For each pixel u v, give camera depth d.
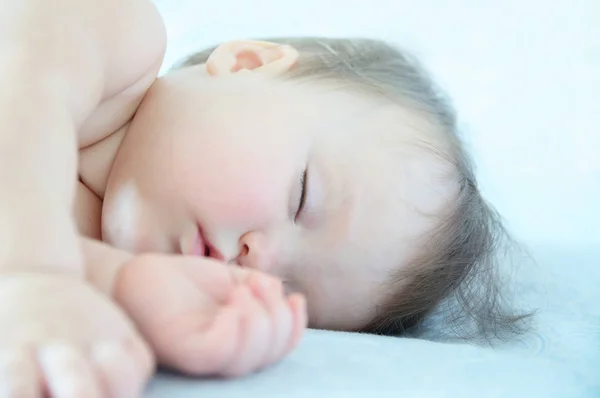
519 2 1.72
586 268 1.38
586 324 1.14
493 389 0.79
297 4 1.74
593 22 1.69
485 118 1.62
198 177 1.00
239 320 0.70
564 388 0.84
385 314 1.10
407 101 1.17
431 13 1.71
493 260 1.22
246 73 1.13
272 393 0.69
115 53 0.94
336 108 1.10
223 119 1.04
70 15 0.88
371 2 1.73
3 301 0.55
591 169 1.59
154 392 0.66
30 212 0.64
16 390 0.50
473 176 1.22
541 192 1.57
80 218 1.01
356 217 1.04
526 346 1.04
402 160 1.08
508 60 1.67
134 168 1.03
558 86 1.65
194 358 0.69
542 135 1.62
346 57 1.26
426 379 0.79
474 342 1.06
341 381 0.75
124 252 0.81
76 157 0.76
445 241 1.11
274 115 1.06
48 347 0.52
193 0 1.76
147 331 0.69
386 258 1.06
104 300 0.59
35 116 0.73
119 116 1.04
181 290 0.71
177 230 1.00
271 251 1.00
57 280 0.59
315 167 1.04
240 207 0.99
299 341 0.78
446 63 1.67
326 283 1.05
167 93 1.08
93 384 0.51
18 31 0.82
